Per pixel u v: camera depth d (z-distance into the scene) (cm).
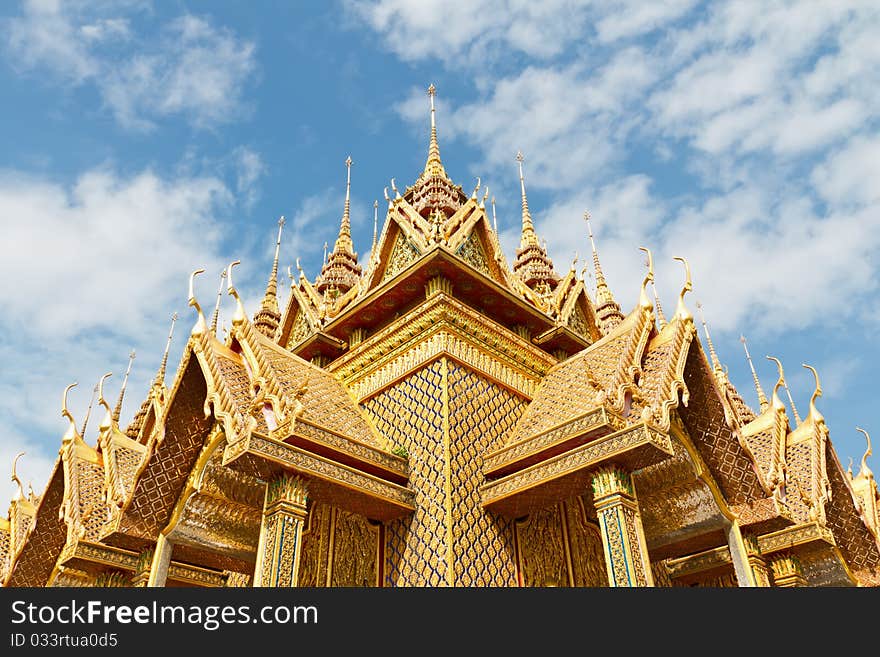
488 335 1210
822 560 1106
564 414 1048
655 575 1168
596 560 1055
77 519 1062
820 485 1092
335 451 940
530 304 1370
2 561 1296
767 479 995
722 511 994
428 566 930
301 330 1648
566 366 1232
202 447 1000
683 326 928
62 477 1154
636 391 876
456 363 1130
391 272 1426
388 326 1224
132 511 989
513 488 948
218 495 1029
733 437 955
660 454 812
